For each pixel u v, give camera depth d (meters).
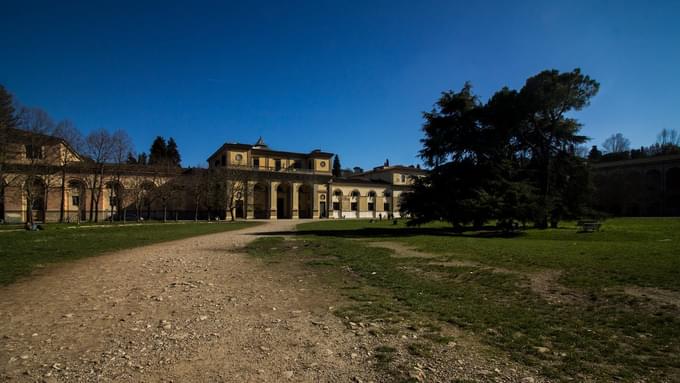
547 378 4.59
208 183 65.44
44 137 43.75
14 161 44.91
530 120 33.53
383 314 7.34
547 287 9.34
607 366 4.91
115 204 65.88
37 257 15.42
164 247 20.44
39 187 45.06
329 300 8.55
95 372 4.74
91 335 6.12
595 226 29.08
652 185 84.00
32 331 6.32
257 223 54.22
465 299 8.46
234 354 5.35
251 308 7.84
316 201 83.38
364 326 6.61
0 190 40.22
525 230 31.03
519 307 7.77
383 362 5.07
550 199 29.48
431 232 31.34
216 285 10.24
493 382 4.47
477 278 10.67
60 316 7.20
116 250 18.75
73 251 17.80
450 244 19.80
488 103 33.75
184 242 23.45
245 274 12.02
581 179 33.25
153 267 13.39
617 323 6.61
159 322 6.83
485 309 7.61
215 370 4.81
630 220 49.38
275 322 6.86
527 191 28.02
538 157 33.59
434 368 4.87
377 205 91.75
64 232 30.23
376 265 13.38
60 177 57.12
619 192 75.44
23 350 5.46
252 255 16.92
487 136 32.09
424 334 6.16
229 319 7.04
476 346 5.64
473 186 29.72
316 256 16.36
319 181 83.81
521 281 10.05
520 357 5.22
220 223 53.78
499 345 5.67
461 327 6.54
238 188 69.44
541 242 20.80
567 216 32.78
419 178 33.44
